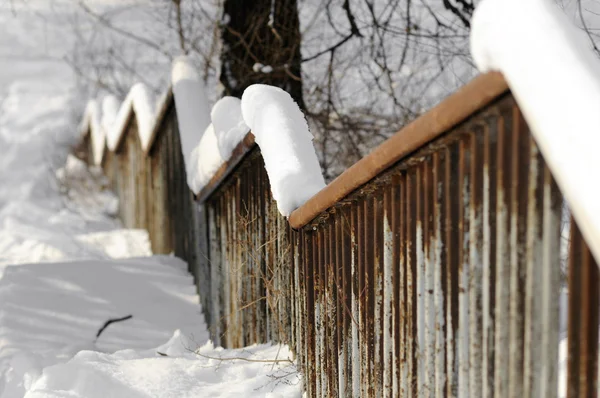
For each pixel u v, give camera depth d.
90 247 13.53
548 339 2.72
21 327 7.94
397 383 3.93
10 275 9.03
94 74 23.92
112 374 5.80
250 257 6.65
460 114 3.00
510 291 2.92
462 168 3.20
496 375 2.98
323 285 4.97
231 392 5.46
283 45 10.17
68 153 22.98
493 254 3.02
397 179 3.85
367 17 10.01
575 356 2.65
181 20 13.62
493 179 3.00
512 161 2.85
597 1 6.61
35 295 8.62
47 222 18.06
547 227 2.70
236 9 10.38
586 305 2.56
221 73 10.51
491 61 2.71
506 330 2.94
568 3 6.65
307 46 10.82
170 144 10.46
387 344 4.01
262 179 6.25
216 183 7.38
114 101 19.39
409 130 3.39
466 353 3.23
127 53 19.94
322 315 4.98
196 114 9.07
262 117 5.56
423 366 3.64
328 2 9.96
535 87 2.45
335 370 4.78
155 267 9.58
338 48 10.27
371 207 4.23
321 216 4.83
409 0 9.23
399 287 3.90
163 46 15.52
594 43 6.24
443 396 3.47
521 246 2.83
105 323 8.21
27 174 22.42
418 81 9.82
